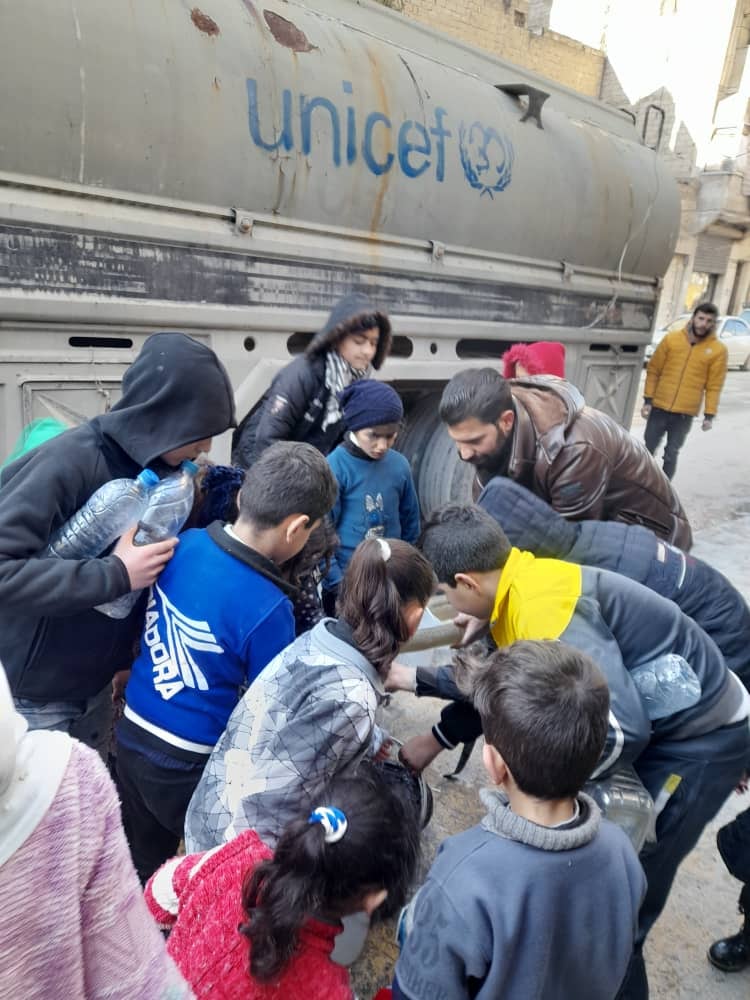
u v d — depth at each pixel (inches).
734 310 890.7
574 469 88.2
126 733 64.2
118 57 93.4
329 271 126.5
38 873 27.0
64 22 88.4
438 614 135.7
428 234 142.4
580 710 42.4
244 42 108.7
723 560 197.2
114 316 100.1
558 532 76.1
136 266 101.4
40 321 95.5
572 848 42.4
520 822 42.4
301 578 76.5
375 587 57.6
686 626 63.0
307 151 117.8
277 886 39.7
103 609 64.2
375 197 130.4
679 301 816.3
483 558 60.8
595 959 44.3
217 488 77.6
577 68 685.9
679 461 315.0
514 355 132.3
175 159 101.9
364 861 40.1
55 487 61.1
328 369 110.0
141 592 67.8
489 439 88.0
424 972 42.1
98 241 97.0
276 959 39.0
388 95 129.5
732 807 106.0
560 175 167.8
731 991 76.2
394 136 130.3
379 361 116.4
